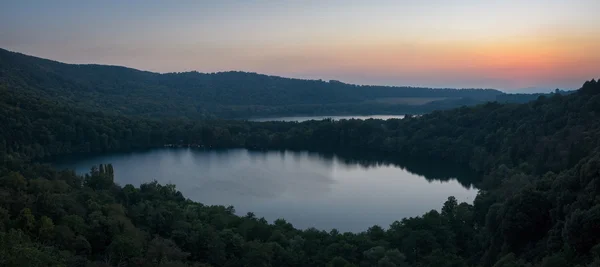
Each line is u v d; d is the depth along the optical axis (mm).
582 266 64000
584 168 88562
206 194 187250
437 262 87312
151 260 83312
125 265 81500
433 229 104000
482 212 116062
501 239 94438
